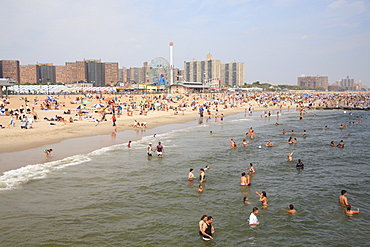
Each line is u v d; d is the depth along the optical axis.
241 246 14.46
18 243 14.02
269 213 18.19
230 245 14.55
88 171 25.64
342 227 16.62
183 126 58.56
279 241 15.04
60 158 29.55
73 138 40.53
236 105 117.50
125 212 17.84
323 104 135.88
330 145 39.41
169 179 24.22
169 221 16.86
